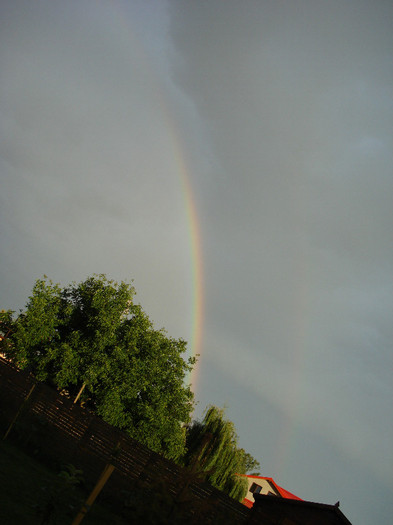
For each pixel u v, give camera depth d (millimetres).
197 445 37656
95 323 31547
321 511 13984
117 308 31797
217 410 40000
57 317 32656
